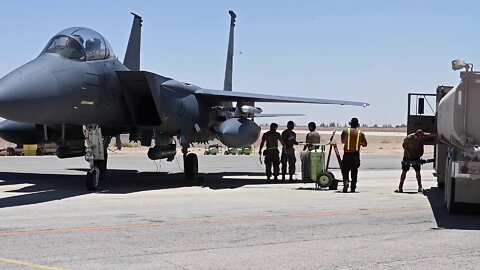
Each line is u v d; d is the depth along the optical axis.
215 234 7.58
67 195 12.54
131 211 9.87
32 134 16.36
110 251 6.41
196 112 16.38
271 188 14.80
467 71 9.08
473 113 9.10
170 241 7.05
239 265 5.82
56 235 7.38
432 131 15.53
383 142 90.81
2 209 10.04
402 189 14.42
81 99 12.76
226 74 22.97
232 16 23.17
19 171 20.55
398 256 6.32
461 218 9.48
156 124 15.08
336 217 9.32
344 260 6.09
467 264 5.98
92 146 13.79
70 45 12.94
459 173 9.08
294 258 6.16
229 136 15.69
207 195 12.84
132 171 21.70
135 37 18.27
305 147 16.92
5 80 11.16
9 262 5.82
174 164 26.69
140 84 14.35
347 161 13.65
